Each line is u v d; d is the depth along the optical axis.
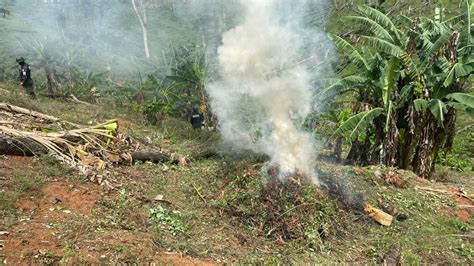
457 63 10.27
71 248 4.71
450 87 10.75
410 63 10.30
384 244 6.32
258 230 6.05
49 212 5.46
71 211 5.60
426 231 7.03
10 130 7.02
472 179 12.55
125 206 5.99
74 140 7.68
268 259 5.37
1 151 6.69
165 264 4.76
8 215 5.17
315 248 5.92
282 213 6.25
